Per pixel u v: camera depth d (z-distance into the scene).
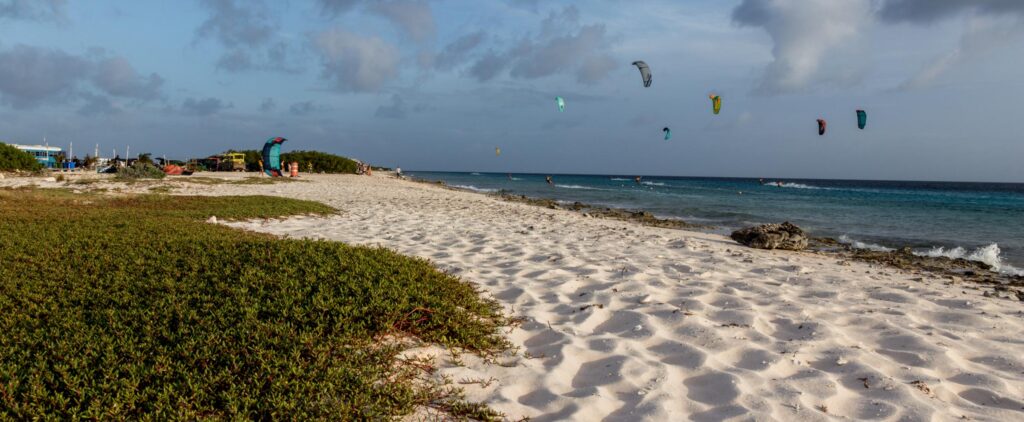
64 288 5.96
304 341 4.37
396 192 31.11
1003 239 18.39
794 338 5.53
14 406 3.32
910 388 4.26
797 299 7.13
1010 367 4.79
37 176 34.72
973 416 3.87
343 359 4.31
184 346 4.21
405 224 14.95
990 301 7.60
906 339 5.46
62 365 3.85
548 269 8.63
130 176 32.03
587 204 35.50
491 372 4.57
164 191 24.41
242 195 22.12
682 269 8.98
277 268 6.45
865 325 6.03
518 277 8.07
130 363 3.97
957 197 53.62
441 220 16.34
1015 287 9.74
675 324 5.83
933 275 10.87
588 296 6.96
